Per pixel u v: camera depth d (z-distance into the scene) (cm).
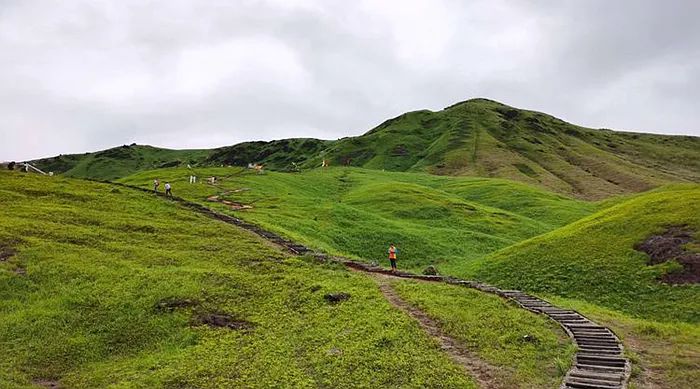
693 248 4462
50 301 3084
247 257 4272
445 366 2331
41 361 2528
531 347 2559
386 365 2352
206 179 9956
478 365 2377
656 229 5038
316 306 3175
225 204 7469
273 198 8431
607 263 4738
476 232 8100
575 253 5147
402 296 3416
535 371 2292
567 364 2316
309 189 11012
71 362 2558
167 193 6956
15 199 5275
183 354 2588
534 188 13288
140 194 6500
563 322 2964
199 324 2944
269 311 3134
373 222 7669
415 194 10444
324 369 2358
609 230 5453
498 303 3338
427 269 4841
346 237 6731
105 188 6544
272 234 5278
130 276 3531
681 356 2456
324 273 3947
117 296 3203
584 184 17575
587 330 2803
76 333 2802
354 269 4325
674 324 3425
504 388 2125
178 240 4628
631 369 2242
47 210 4956
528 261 5331
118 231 4688
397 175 14938
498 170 18762
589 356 2392
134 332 2847
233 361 2480
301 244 5066
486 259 5881
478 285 3909
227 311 3120
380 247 6675
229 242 4734
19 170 7494
